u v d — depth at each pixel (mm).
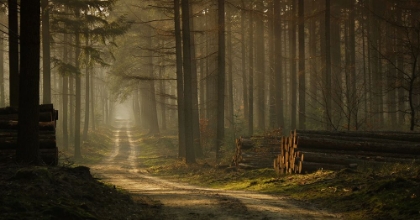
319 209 10328
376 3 32281
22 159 11797
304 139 15484
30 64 11852
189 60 26750
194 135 30812
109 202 10125
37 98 12000
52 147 13562
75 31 31000
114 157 40344
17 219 7129
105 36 32125
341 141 15461
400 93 32656
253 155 21047
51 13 30438
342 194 11438
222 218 9344
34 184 9000
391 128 30672
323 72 31422
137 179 21641
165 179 21812
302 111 26672
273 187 14664
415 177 10969
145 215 9773
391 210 9211
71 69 30562
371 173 12969
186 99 26812
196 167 24859
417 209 8719
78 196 9500
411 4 25203
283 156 17219
